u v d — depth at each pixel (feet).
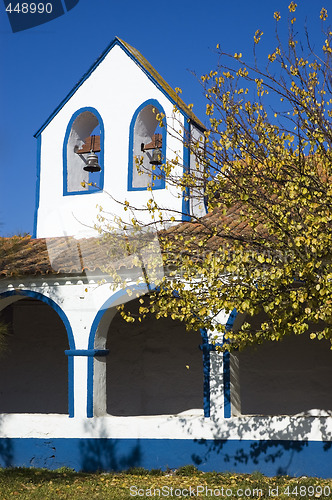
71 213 46.32
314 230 25.31
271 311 26.96
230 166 27.27
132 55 45.91
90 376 37.65
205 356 36.11
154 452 36.27
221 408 35.60
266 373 43.52
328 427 33.91
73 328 38.27
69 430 37.55
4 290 39.73
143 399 45.29
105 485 32.71
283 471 34.27
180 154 43.29
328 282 24.70
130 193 44.88
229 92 28.09
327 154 26.78
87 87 47.37
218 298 26.91
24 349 48.06
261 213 26.91
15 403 47.62
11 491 31.27
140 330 46.09
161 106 44.55
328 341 42.83
